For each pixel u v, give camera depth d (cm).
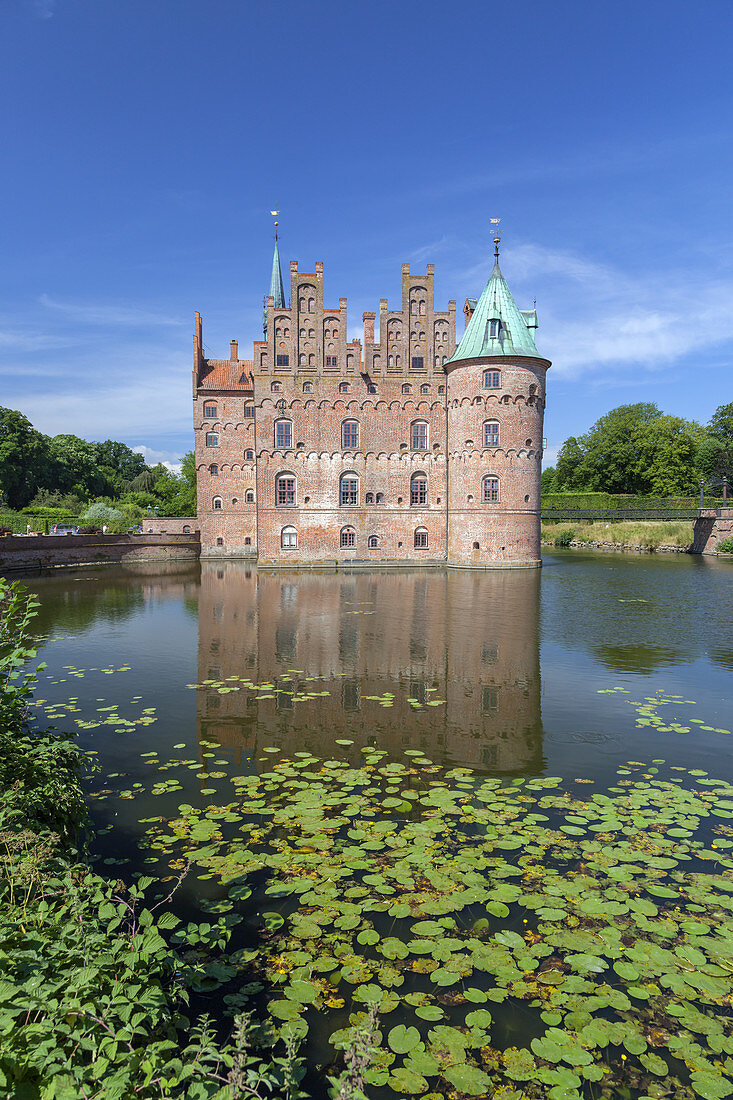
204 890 654
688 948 565
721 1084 429
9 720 732
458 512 4600
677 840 764
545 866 703
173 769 980
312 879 674
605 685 1462
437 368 4753
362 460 4744
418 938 579
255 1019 484
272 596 3017
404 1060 448
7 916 447
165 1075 373
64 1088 310
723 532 6003
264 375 4647
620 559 5466
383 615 2427
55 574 4197
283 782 934
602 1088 426
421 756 1041
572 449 9919
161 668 1623
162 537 5428
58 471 9181
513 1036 471
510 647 1856
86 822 735
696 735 1140
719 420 9519
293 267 4616
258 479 4675
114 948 432
